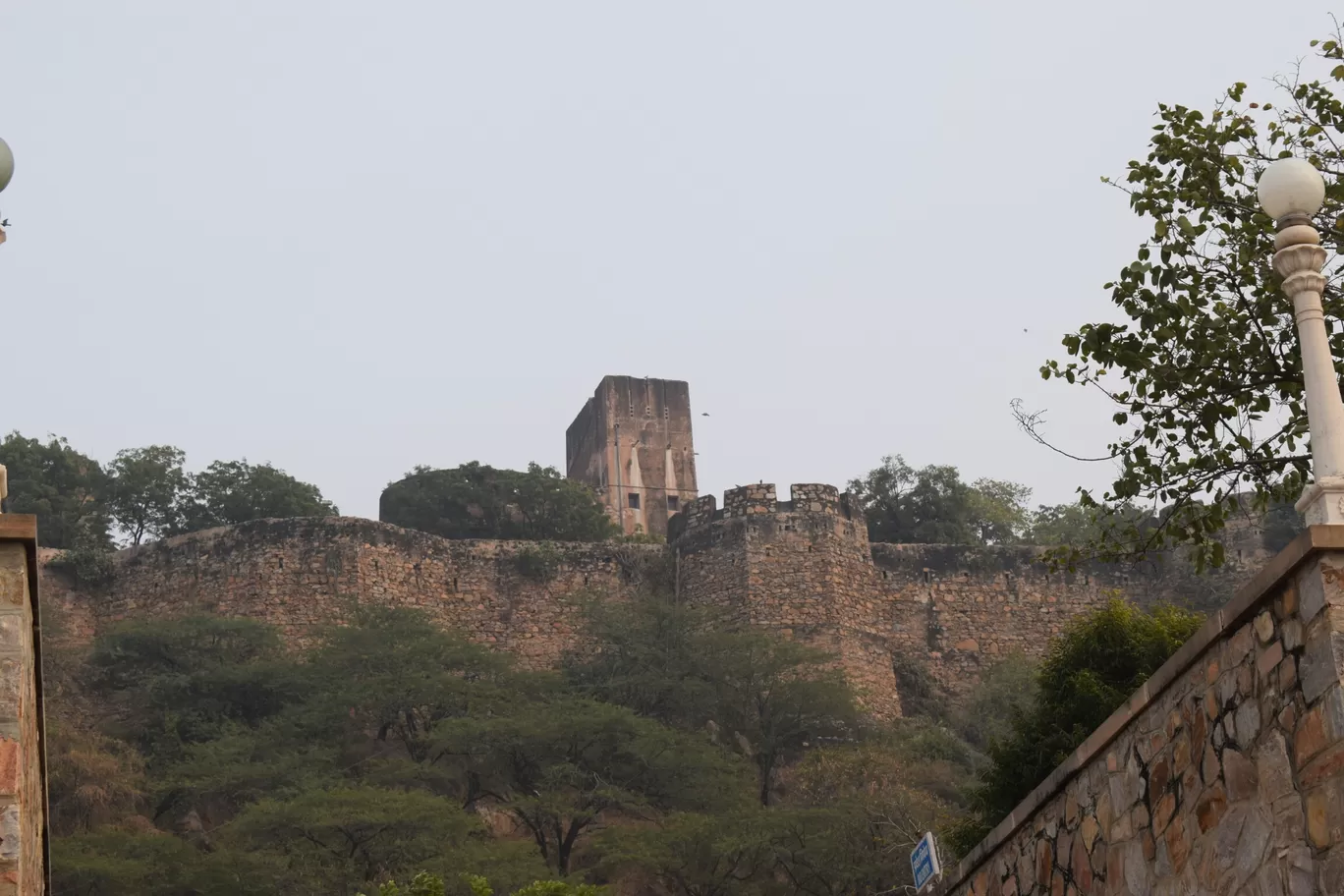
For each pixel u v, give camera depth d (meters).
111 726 46.59
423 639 47.66
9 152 8.15
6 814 6.94
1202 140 15.05
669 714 48.09
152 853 36.16
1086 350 14.56
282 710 46.62
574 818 40.09
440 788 42.66
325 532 52.59
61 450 65.81
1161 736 8.24
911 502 64.31
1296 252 7.73
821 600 52.62
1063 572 55.19
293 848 36.16
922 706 52.16
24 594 7.34
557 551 54.81
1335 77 15.02
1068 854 9.27
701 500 55.53
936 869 10.93
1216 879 7.61
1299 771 7.00
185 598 52.56
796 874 36.72
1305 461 14.21
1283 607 7.19
